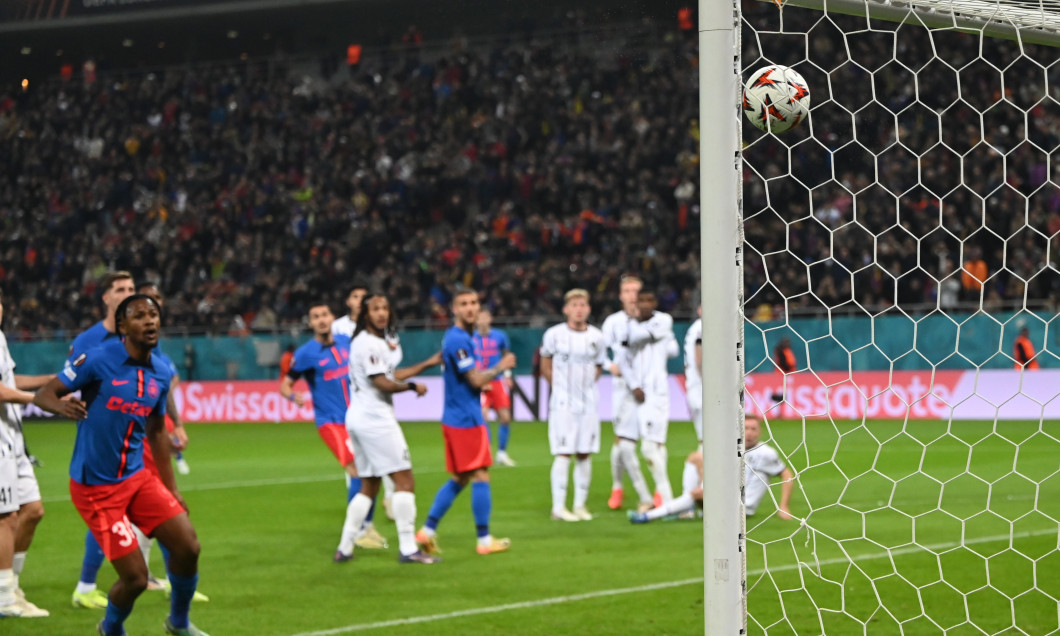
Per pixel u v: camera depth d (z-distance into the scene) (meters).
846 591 23.03
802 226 85.81
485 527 28.92
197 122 114.44
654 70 102.12
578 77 104.00
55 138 118.06
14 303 105.50
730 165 13.26
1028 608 21.30
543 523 34.06
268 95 114.88
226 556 29.27
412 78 110.38
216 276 103.06
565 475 34.78
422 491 42.72
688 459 33.34
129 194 111.38
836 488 39.06
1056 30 18.81
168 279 102.00
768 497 36.81
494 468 49.75
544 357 35.25
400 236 99.19
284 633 20.59
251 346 86.44
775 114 14.98
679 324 76.88
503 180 99.56
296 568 27.41
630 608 22.08
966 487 38.97
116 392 18.08
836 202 86.31
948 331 68.38
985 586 23.16
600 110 102.31
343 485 45.41
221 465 53.97
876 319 70.25
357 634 20.44
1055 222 78.88
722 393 13.25
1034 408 64.69
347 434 31.11
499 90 107.00
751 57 93.88
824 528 30.77
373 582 25.42
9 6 108.19
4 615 22.20
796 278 82.69
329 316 31.34
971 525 30.91
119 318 18.27
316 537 32.50
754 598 22.48
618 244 91.31
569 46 107.69
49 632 21.05
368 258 96.50
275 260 100.12
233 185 109.06
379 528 34.28
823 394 69.94
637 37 103.88
